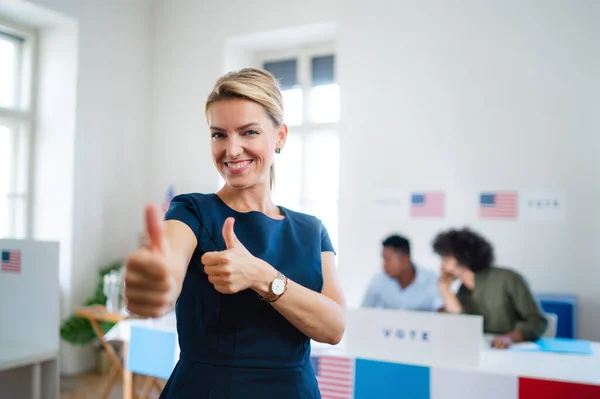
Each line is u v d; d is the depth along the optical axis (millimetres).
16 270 2471
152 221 633
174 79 5496
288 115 5383
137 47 5469
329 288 940
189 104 5398
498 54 4105
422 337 2045
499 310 3254
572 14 3891
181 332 852
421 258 4211
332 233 5113
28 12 4461
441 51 4293
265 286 751
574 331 3590
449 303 3469
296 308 780
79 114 4738
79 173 4742
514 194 3996
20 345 2404
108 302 3822
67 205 4676
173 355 2645
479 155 4129
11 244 2484
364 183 4520
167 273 616
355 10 4617
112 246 5109
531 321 2877
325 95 5230
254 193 912
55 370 2365
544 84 3957
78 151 4730
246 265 718
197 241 831
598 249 3750
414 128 4359
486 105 4125
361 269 4477
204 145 5297
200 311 825
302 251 911
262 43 5289
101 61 4996
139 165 5477
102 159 5000
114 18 5164
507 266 3980
